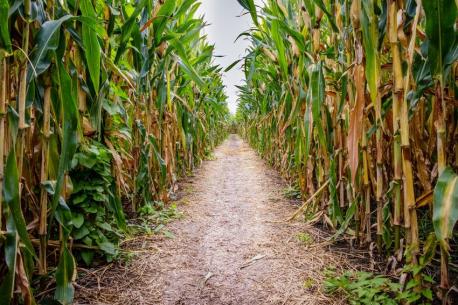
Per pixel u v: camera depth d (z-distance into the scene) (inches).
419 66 40.9
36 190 45.6
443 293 38.8
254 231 75.8
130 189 87.0
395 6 39.5
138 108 83.0
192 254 62.7
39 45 33.4
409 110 42.4
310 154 83.8
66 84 34.8
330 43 76.8
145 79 84.7
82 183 52.2
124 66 73.4
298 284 50.5
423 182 45.0
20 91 33.1
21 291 33.8
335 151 68.9
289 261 58.7
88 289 48.7
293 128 102.7
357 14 46.8
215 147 306.5
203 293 48.7
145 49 78.3
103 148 56.5
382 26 45.0
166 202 97.5
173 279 52.8
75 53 49.4
